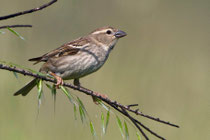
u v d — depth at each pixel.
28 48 14.97
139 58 14.86
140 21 17.17
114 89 13.48
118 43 15.71
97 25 17.20
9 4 16.03
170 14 17.62
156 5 17.69
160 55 15.34
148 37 16.33
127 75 13.92
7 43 13.94
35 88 12.43
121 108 6.72
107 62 14.44
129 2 17.58
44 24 16.44
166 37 16.50
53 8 16.73
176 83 14.33
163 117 12.91
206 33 17.88
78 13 17.03
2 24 15.52
